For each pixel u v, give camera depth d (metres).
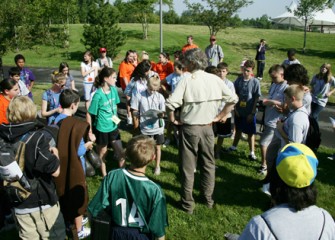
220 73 6.08
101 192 2.84
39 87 14.72
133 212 2.80
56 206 3.29
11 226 4.31
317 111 8.59
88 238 4.20
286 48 27.52
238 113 6.48
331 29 46.91
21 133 2.95
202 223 4.60
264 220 1.85
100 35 23.08
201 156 4.67
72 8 26.98
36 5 19.00
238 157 6.87
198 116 4.33
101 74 5.22
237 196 5.35
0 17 11.62
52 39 14.22
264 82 16.75
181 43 29.20
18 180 2.87
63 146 3.60
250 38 32.12
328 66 8.34
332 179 5.99
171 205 4.98
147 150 2.78
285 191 1.89
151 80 5.72
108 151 6.92
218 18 20.20
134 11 30.05
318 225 1.82
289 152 1.98
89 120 5.26
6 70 20.69
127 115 9.17
